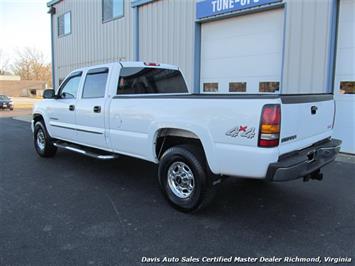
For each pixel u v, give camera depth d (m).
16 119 16.88
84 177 5.57
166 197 4.23
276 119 3.23
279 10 8.01
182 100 3.89
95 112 5.20
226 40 9.23
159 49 11.13
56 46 18.20
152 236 3.43
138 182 5.29
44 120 6.75
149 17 11.40
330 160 4.14
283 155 3.42
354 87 6.93
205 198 3.86
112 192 4.80
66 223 3.73
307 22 7.41
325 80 7.23
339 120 7.20
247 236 3.43
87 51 15.28
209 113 3.62
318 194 4.69
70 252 3.11
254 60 8.66
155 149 4.33
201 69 9.98
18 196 4.63
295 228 3.62
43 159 6.93
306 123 3.77
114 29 13.20
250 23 8.65
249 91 8.85
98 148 5.32
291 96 3.45
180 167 4.07
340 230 3.57
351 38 6.89
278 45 8.12
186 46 10.13
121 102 4.71
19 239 3.36
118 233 3.49
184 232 3.52
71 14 16.31
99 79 5.31
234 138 3.43
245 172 3.40
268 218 3.88
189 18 9.91
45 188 4.99
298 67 7.66
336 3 6.96
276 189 4.91
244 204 4.32
